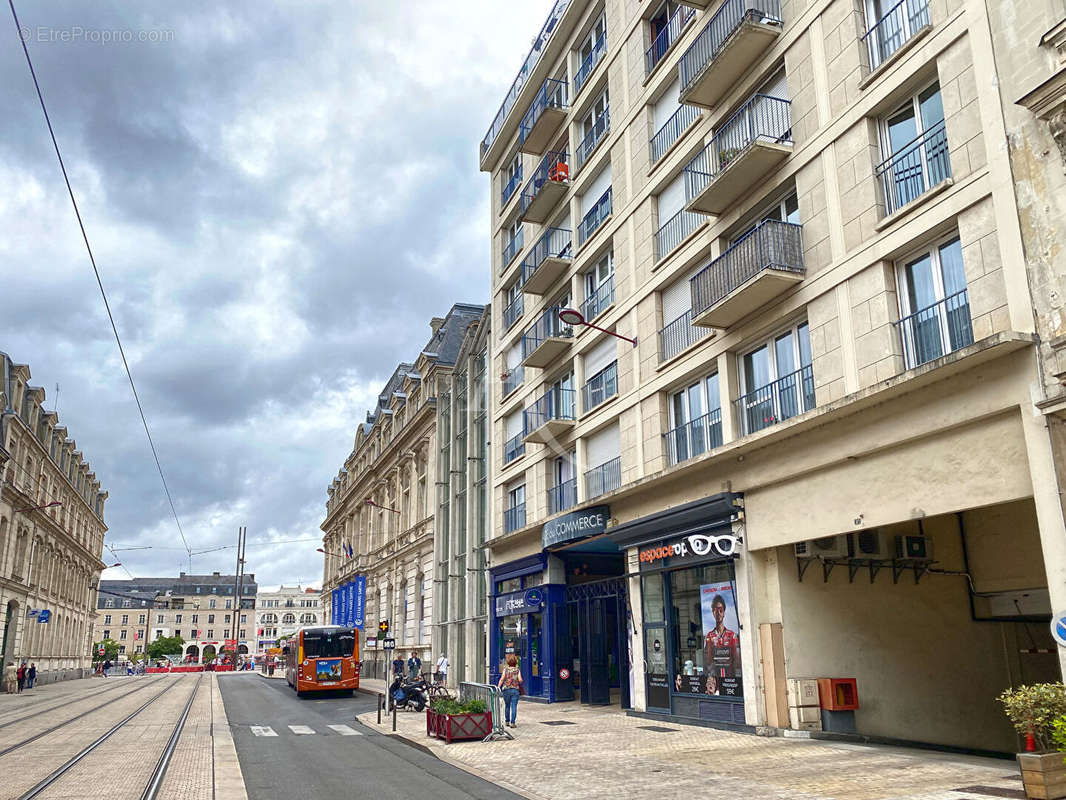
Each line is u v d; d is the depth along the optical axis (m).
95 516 68.56
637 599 18.31
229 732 17.39
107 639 122.06
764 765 10.81
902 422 11.72
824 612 14.34
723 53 15.55
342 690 32.06
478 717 14.70
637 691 18.03
